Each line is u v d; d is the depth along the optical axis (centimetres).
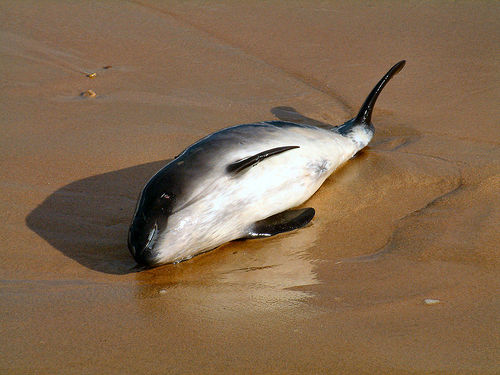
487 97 1273
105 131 1177
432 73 1401
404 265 731
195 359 558
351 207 912
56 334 607
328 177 1009
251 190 859
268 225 868
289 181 903
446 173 972
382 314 623
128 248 788
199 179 830
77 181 1000
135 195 959
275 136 949
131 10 1859
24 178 1002
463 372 522
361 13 1791
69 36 1656
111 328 619
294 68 1484
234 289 710
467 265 716
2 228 857
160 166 1049
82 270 766
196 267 786
